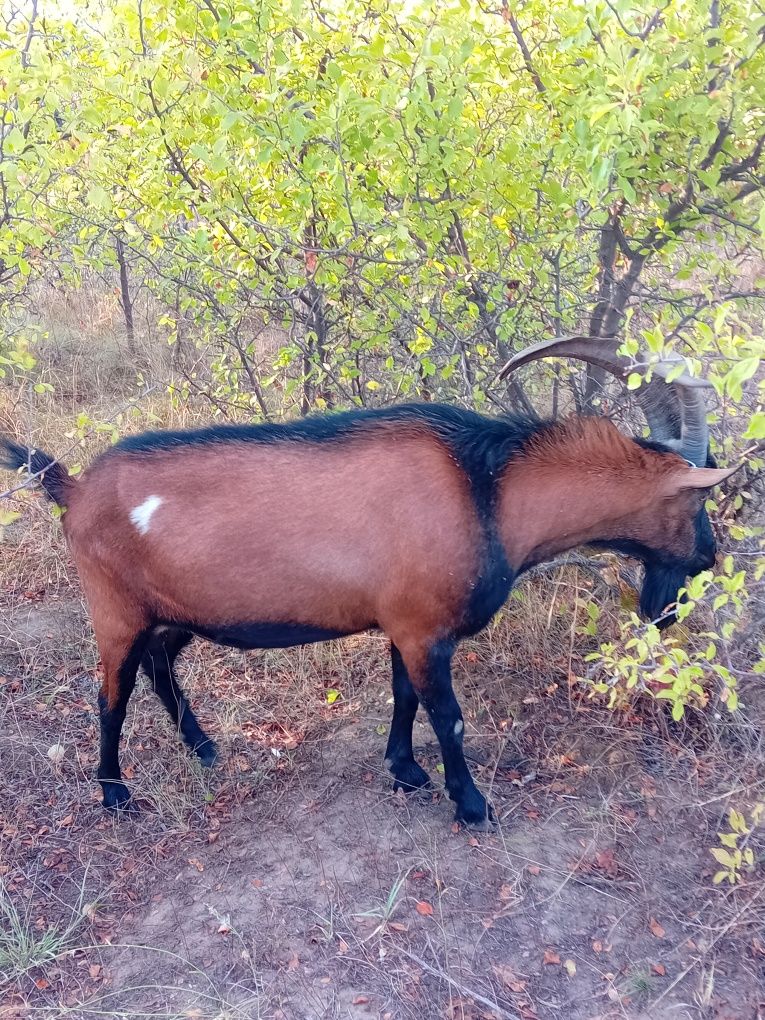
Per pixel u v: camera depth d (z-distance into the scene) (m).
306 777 1.78
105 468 1.58
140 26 1.77
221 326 2.58
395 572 1.50
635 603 1.96
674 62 1.58
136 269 3.48
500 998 1.32
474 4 2.01
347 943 1.41
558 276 2.02
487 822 1.63
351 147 1.80
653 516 1.57
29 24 1.87
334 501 1.50
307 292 2.31
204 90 1.83
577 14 1.57
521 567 1.59
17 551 2.49
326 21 2.03
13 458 1.64
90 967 1.39
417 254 2.04
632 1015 1.29
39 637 2.19
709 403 1.95
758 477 1.84
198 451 1.55
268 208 2.12
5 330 2.86
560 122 1.84
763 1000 1.29
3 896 1.49
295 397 2.69
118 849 1.62
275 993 1.33
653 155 1.75
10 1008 1.32
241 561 1.52
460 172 1.85
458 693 1.98
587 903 1.47
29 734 1.89
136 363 3.58
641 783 1.71
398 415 1.54
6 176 1.79
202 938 1.43
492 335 2.12
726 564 1.39
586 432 1.54
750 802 1.61
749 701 1.80
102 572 1.58
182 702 1.81
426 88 1.68
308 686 2.02
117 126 2.04
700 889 1.48
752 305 2.02
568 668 2.00
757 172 1.93
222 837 1.64
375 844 1.61
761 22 1.43
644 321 2.12
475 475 1.50
